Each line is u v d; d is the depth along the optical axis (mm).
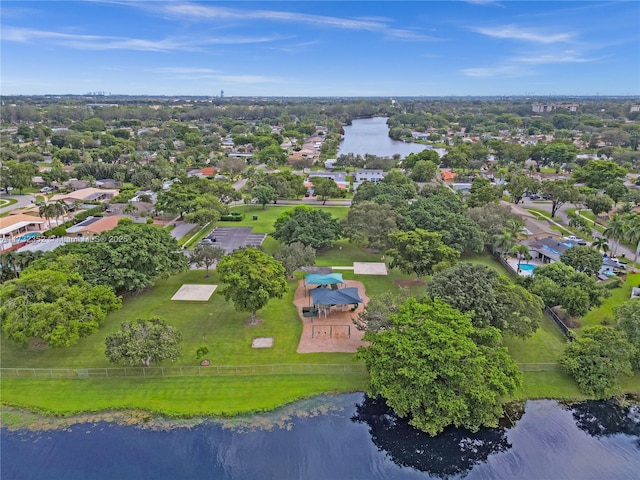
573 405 39844
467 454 34719
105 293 47781
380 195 90438
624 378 43125
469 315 41594
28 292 44062
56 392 39531
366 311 45438
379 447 35062
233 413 37594
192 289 60688
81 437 35094
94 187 132250
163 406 38156
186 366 42781
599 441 36188
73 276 47906
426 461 33969
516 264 72000
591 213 107438
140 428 36062
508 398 40281
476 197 100000
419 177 143000
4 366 42656
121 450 34000
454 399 35000
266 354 45094
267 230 91125
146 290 60188
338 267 69562
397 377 36750
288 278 64750
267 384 40969
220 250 65062
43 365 42781
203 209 89875
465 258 75688
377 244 69750
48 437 35062
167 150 199625
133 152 175500
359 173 152375
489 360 38156
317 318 52812
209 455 33719
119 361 39188
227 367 42312
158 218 99500
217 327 50375
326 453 34312
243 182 146875
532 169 159625
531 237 79312
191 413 37531
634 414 39062
